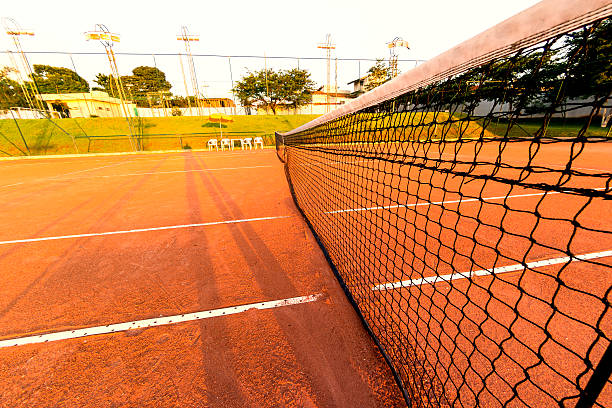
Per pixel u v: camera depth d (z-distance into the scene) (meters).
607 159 10.56
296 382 1.73
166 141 25.05
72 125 25.39
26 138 23.03
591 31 0.72
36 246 3.74
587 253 3.03
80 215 5.15
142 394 1.71
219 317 2.30
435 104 1.40
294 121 31.45
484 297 2.35
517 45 0.91
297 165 9.16
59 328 2.23
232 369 1.84
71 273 3.03
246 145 25.88
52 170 12.52
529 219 4.17
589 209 4.59
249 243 3.66
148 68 44.25
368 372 1.76
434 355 1.80
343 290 2.57
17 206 5.89
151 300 2.54
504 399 1.52
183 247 3.61
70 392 1.73
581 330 1.97
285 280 2.78
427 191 6.07
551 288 2.44
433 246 3.29
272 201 5.79
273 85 38.25
